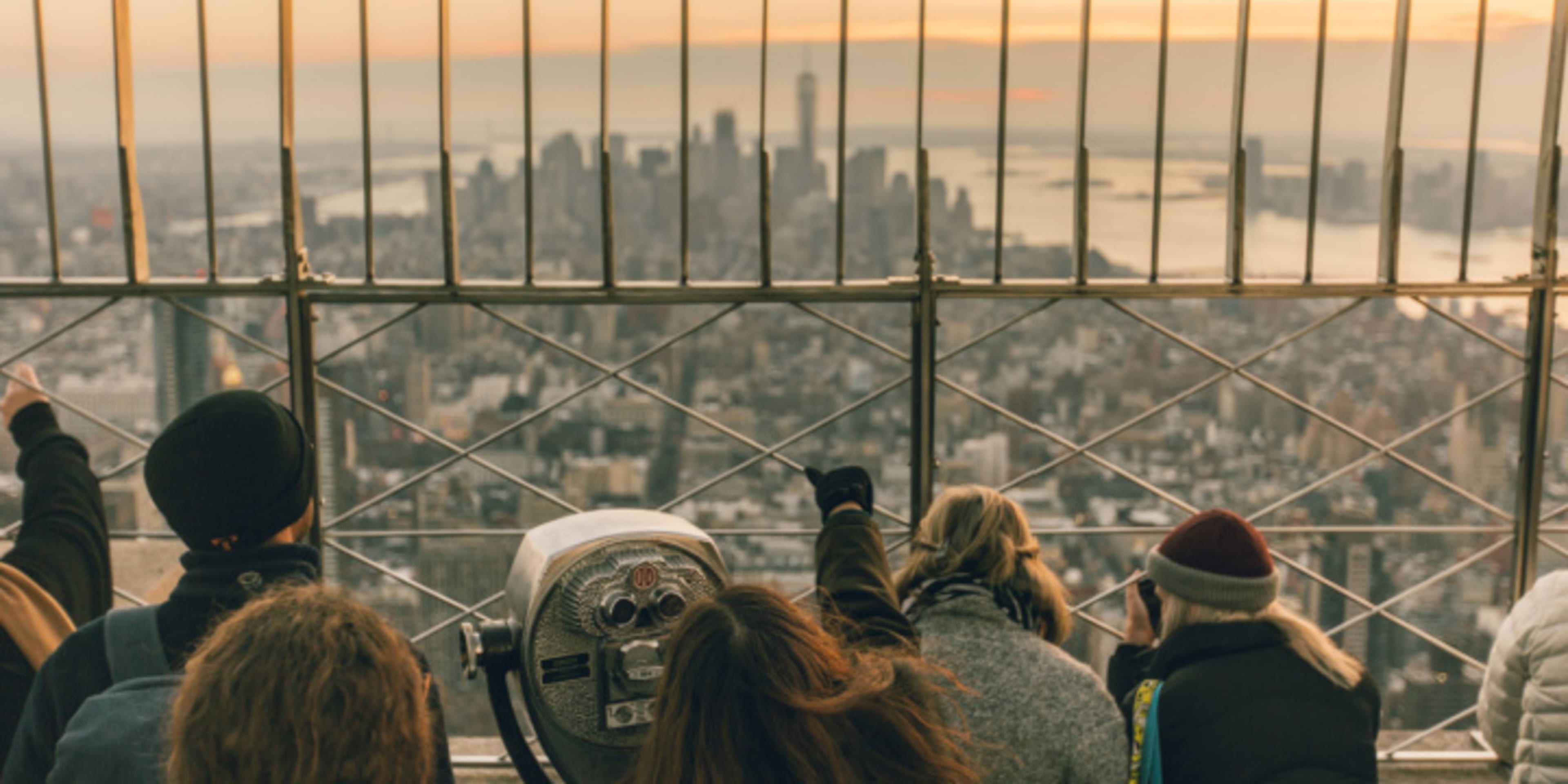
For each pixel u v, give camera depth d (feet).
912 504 12.80
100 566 8.23
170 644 5.81
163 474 5.90
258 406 6.10
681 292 12.41
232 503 5.91
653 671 6.76
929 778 4.89
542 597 6.81
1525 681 10.58
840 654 5.16
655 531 7.00
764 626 4.94
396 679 4.58
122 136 11.99
